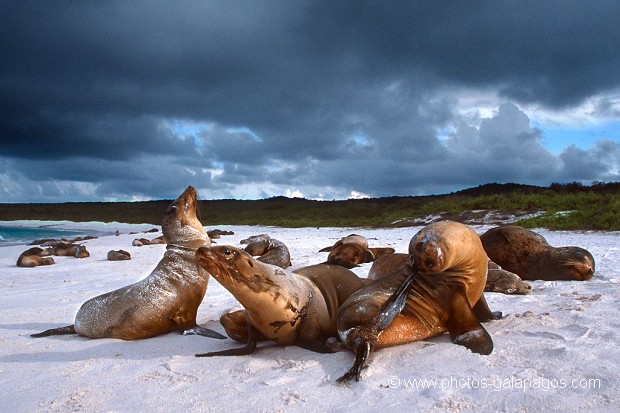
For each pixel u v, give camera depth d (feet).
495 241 33.45
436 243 16.81
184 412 12.82
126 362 17.70
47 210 249.96
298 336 18.29
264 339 19.48
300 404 12.77
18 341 21.84
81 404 13.76
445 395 12.46
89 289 36.68
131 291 22.26
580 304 22.07
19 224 189.78
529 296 25.34
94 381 15.70
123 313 21.68
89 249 74.84
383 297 17.76
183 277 22.54
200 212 24.80
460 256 17.38
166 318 22.03
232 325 19.11
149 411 13.04
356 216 148.15
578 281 29.89
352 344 16.38
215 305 27.22
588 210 75.20
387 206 156.56
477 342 16.29
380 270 26.30
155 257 60.34
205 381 15.03
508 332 17.74
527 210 85.10
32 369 17.58
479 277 18.52
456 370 14.21
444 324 17.74
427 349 16.12
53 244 87.86
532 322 18.84
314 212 175.94
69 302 31.32
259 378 14.96
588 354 14.52
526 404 11.65
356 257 43.57
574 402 11.50
